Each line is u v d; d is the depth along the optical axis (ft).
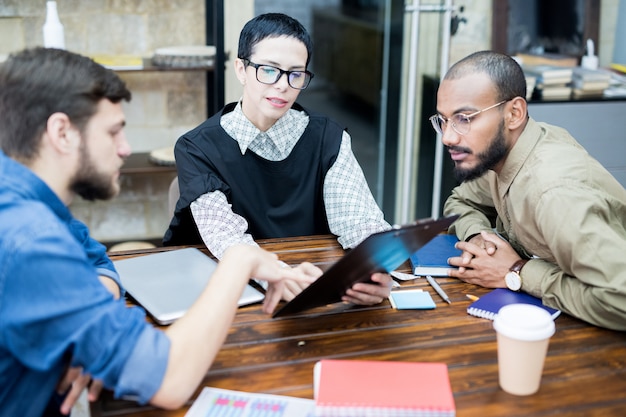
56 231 3.56
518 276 5.11
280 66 6.00
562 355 4.30
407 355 4.30
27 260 3.43
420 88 11.63
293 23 6.08
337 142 6.73
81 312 3.57
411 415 3.50
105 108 3.83
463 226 6.21
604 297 4.52
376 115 12.64
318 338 4.51
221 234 5.84
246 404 3.80
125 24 11.22
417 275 5.52
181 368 3.72
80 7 11.00
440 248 5.91
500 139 5.20
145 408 3.84
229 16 10.80
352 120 12.86
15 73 3.70
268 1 11.91
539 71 11.37
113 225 12.02
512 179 5.37
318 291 4.40
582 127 11.27
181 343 3.76
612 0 12.44
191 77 11.75
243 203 6.53
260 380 4.04
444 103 5.21
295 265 5.68
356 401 3.52
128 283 5.22
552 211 4.86
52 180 3.80
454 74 5.17
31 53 3.79
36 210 3.59
